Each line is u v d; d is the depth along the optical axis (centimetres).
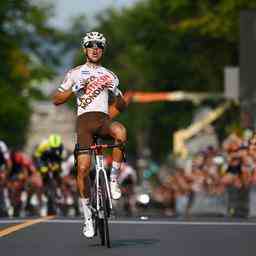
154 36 12900
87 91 2684
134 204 7906
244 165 5316
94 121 2666
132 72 17788
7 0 12800
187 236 2877
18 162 5256
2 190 5059
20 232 2978
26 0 13025
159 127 16462
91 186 2730
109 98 2772
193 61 12581
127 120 18225
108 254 2467
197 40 12331
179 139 11306
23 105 12375
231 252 2512
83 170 2658
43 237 2844
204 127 11450
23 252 2509
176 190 8744
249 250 2553
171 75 13462
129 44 18225
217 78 12362
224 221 3438
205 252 2509
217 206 6103
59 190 4997
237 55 12075
